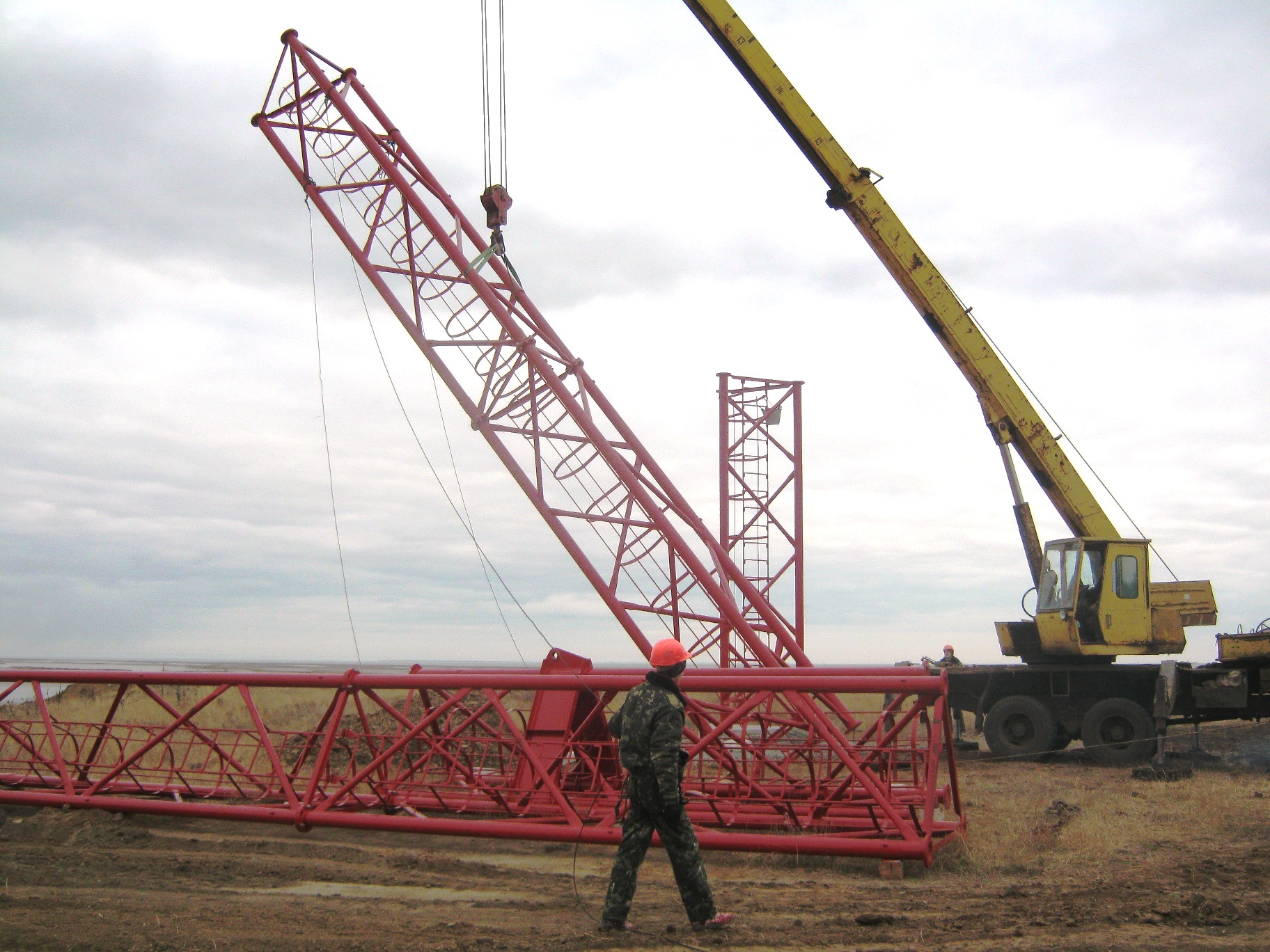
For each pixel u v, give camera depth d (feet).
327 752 31.48
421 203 48.57
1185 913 20.95
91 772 45.19
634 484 46.57
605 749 35.09
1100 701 58.85
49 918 20.40
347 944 18.81
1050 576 60.29
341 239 50.42
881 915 21.12
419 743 45.75
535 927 20.86
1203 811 35.19
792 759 34.58
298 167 51.75
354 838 32.01
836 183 59.36
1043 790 43.93
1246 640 55.01
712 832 27.61
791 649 47.21
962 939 19.60
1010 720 59.77
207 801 35.96
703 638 53.93
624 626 45.75
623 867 20.20
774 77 58.49
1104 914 21.27
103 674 35.19
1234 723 74.54
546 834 28.04
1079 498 59.16
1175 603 58.95
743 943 19.43
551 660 36.55
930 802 26.30
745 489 75.66
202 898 23.26
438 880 25.80
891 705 32.45
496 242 49.06
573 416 46.98
